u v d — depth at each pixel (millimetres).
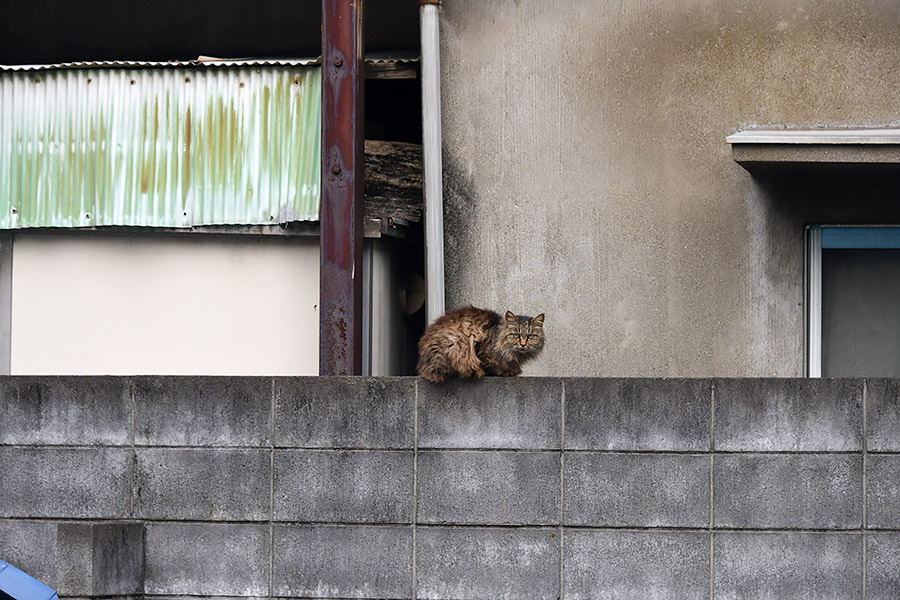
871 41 12242
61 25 15344
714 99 12539
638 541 9656
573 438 9734
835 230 12562
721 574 9578
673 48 12609
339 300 11836
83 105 13297
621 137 12727
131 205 13180
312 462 9977
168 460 10125
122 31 15398
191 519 10086
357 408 9953
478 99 12984
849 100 12312
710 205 12570
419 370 10062
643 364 12703
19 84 13359
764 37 12430
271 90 13125
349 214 11891
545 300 12875
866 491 9508
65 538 9641
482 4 12969
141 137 13219
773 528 9562
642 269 12688
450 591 9828
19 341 13406
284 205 13031
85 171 13250
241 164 13125
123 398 10195
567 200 12828
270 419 10031
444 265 12984
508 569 9773
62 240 13430
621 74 12711
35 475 10289
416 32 15203
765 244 12492
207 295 13297
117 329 13336
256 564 10000
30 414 10305
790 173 12359
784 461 9562
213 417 10086
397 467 9898
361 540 9922
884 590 9484
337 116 11930
